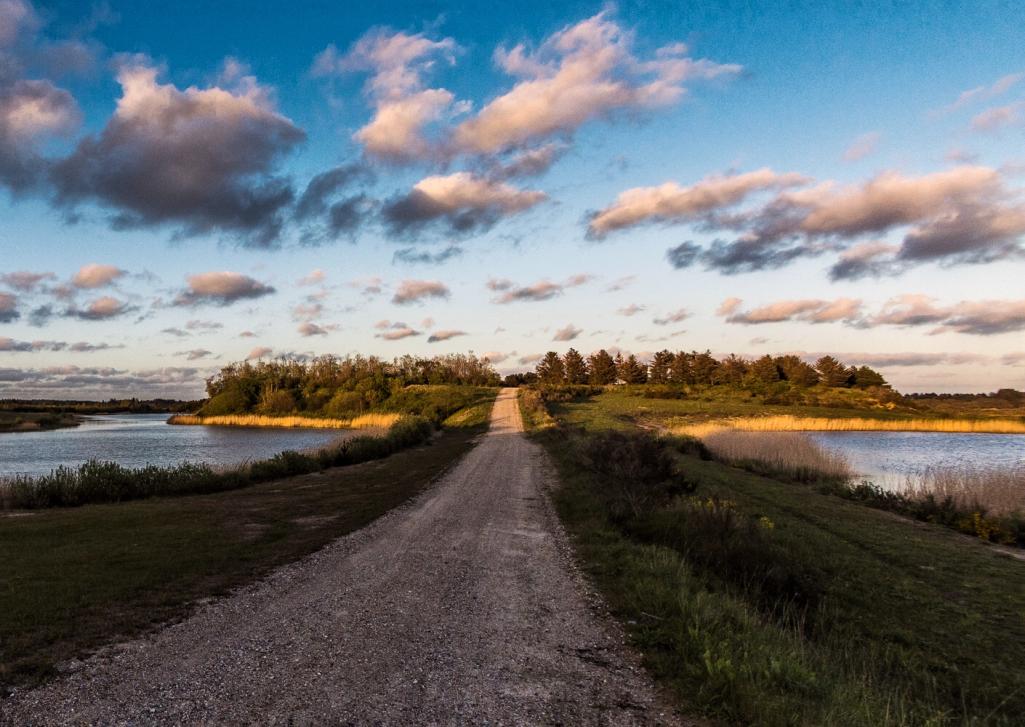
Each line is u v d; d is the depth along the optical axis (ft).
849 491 74.08
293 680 17.43
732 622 22.59
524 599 26.43
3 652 18.98
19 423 294.25
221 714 15.25
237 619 22.89
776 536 41.78
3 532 40.14
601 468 58.13
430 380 440.04
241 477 71.87
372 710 15.64
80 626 21.58
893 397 356.59
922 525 56.54
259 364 411.95
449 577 30.09
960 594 34.12
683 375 437.17
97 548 34.60
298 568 31.17
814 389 381.19
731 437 130.72
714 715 15.64
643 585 26.94
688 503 46.57
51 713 15.17
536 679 17.90
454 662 19.12
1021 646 26.76
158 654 19.25
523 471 80.18
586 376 461.78
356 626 22.40
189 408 539.70
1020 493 63.10
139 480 63.52
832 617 28.73
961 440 191.72
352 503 54.65
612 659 19.62
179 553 33.50
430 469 83.46
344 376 393.29
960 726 18.85
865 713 15.81
